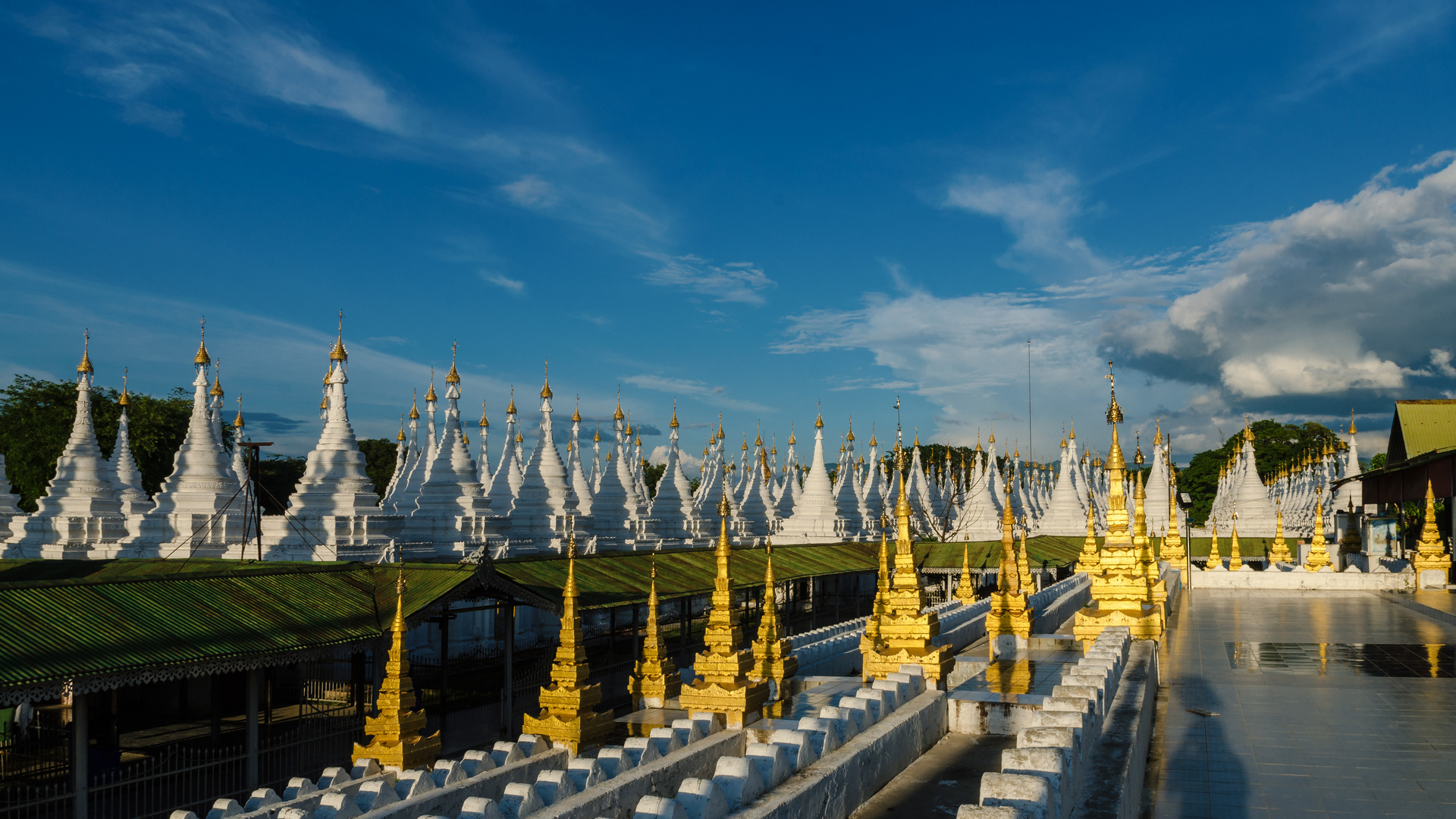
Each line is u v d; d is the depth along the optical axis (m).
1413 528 79.94
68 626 22.16
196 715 35.84
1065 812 10.92
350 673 36.53
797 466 119.25
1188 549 58.12
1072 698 14.31
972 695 20.44
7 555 44.84
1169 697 24.22
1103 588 28.28
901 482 23.19
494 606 34.59
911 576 22.45
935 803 15.40
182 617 24.62
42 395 79.69
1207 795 16.39
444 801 15.66
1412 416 65.88
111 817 23.39
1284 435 160.25
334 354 44.88
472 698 37.16
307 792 17.11
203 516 42.94
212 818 15.32
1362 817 15.14
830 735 15.47
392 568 32.16
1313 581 57.91
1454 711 22.23
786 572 51.09
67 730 30.62
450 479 48.66
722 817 12.35
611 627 44.06
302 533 41.28
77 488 46.62
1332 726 20.98
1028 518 90.62
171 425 82.62
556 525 54.44
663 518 68.31
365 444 116.06
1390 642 34.06
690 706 20.67
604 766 15.38
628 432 78.25
